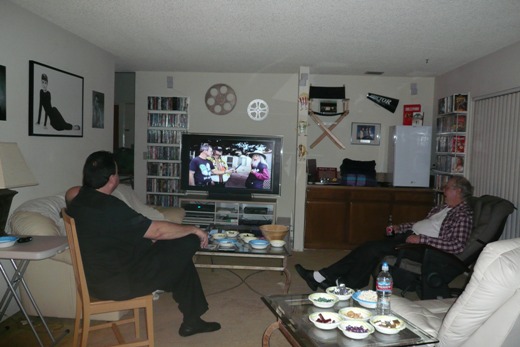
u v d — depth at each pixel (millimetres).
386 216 4898
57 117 3412
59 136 3461
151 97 5266
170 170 5285
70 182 3680
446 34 3342
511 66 3607
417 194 4855
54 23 3324
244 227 3830
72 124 3654
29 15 3021
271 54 4199
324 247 4984
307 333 1688
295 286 3615
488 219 2910
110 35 3656
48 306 2643
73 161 3717
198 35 3572
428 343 1626
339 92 5246
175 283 2537
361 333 1601
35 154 3160
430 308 2055
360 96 5344
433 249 2750
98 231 2057
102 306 2068
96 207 2076
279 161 4977
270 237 3119
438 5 2689
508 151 3643
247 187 5008
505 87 3697
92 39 3811
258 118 5305
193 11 2953
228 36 3574
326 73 5188
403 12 2840
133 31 3514
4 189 2455
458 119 4301
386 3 2680
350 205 4910
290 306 1989
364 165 5148
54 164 3416
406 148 4867
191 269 2576
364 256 3156
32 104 3059
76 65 3709
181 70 5223
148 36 3656
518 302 1446
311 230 4965
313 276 3240
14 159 2373
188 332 2568
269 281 3738
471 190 3137
